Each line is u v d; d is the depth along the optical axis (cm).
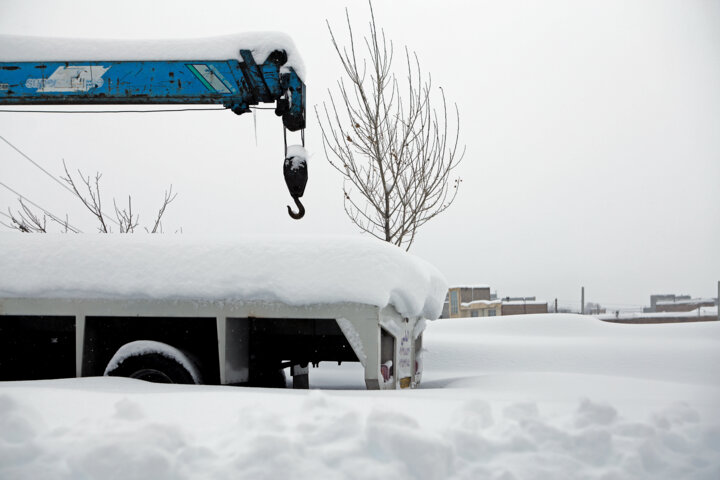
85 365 574
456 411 393
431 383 853
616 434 364
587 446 348
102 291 570
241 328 586
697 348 1119
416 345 728
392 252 553
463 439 344
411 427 339
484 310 5981
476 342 1196
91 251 582
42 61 734
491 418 386
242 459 314
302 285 540
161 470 306
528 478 321
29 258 588
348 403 427
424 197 1321
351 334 535
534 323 1569
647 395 597
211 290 553
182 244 574
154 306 566
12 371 641
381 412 343
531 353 1121
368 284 532
